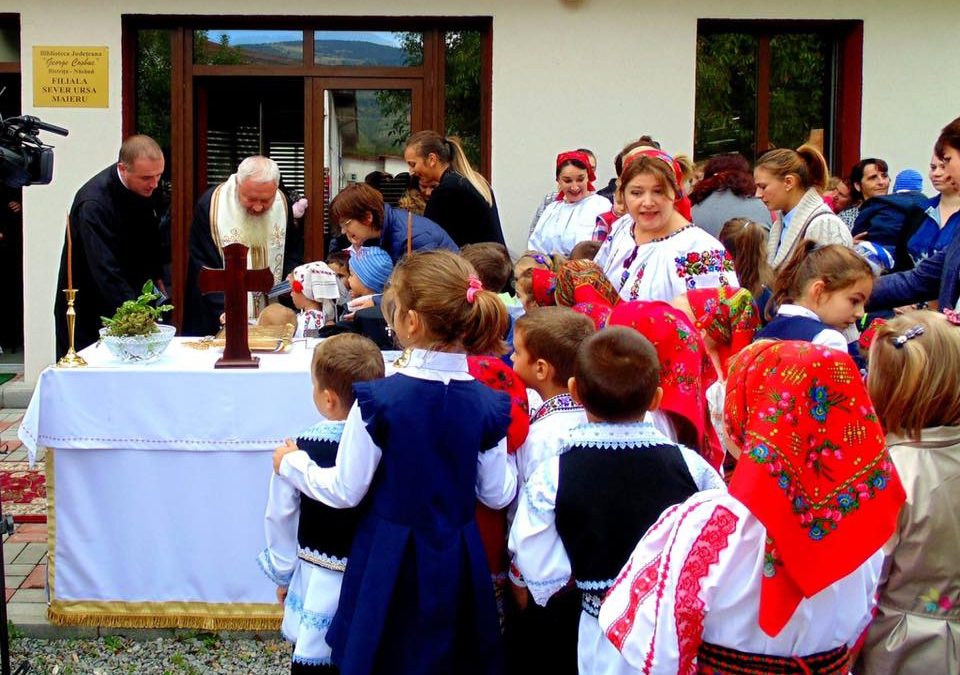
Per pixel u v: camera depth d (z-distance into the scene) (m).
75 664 3.33
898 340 2.10
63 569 3.44
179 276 6.66
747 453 1.82
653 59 6.45
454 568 2.37
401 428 2.38
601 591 2.18
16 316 8.04
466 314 2.40
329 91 6.58
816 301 3.07
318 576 2.62
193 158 6.61
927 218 4.61
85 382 3.33
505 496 2.51
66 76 6.39
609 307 3.17
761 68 6.62
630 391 2.22
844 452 1.81
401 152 6.64
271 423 3.34
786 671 1.90
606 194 6.04
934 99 6.54
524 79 6.44
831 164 6.70
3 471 5.18
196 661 3.36
